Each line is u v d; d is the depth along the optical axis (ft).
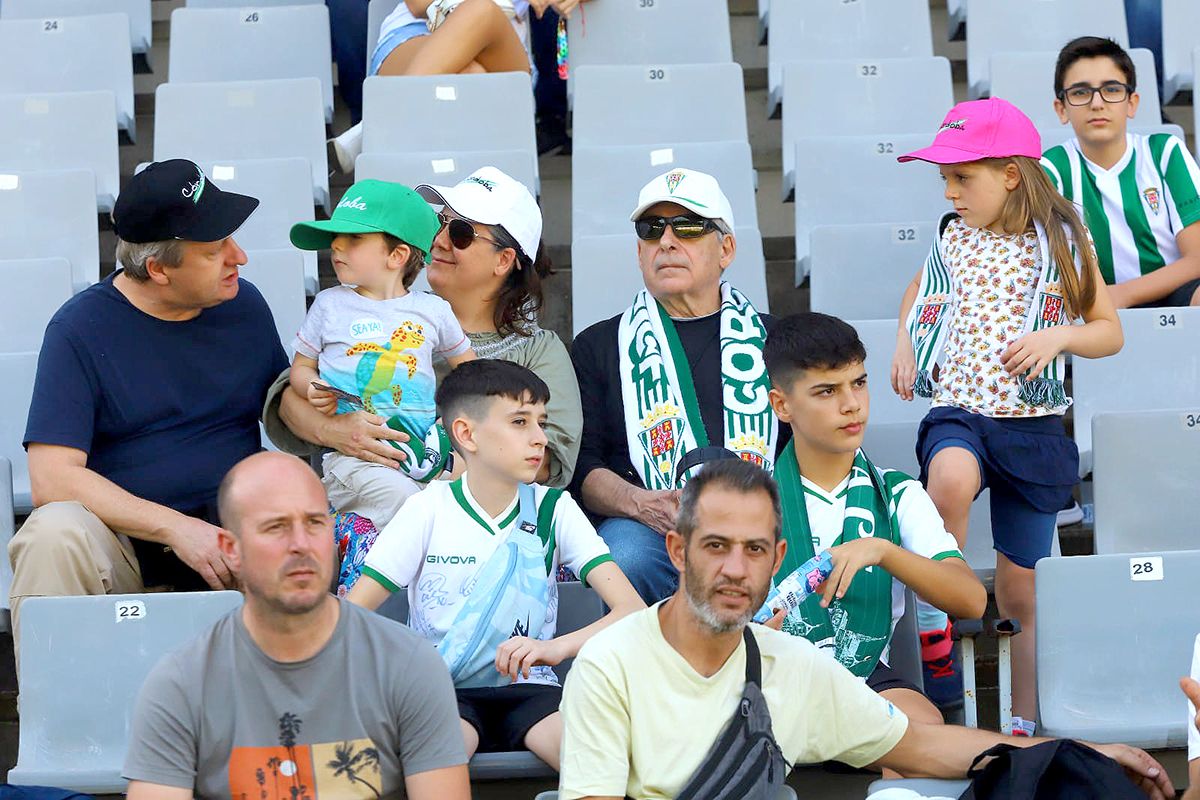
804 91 73.20
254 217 65.36
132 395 46.85
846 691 36.06
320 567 33.04
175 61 79.10
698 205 50.08
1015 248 49.57
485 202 50.55
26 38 78.13
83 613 41.65
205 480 47.37
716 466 34.01
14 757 51.47
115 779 40.73
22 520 55.31
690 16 78.28
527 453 40.70
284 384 48.52
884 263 62.39
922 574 40.11
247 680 34.04
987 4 78.33
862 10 79.30
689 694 34.60
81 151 71.05
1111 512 50.52
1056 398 48.91
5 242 64.54
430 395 47.67
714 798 33.99
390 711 34.40
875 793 35.12
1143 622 42.39
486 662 40.24
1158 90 79.66
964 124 49.78
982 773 34.65
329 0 81.46
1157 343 57.16
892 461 52.44
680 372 49.88
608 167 65.92
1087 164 63.57
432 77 69.26
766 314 52.39
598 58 77.87
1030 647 48.60
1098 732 41.42
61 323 46.60
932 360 50.37
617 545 46.29
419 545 40.91
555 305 66.59
